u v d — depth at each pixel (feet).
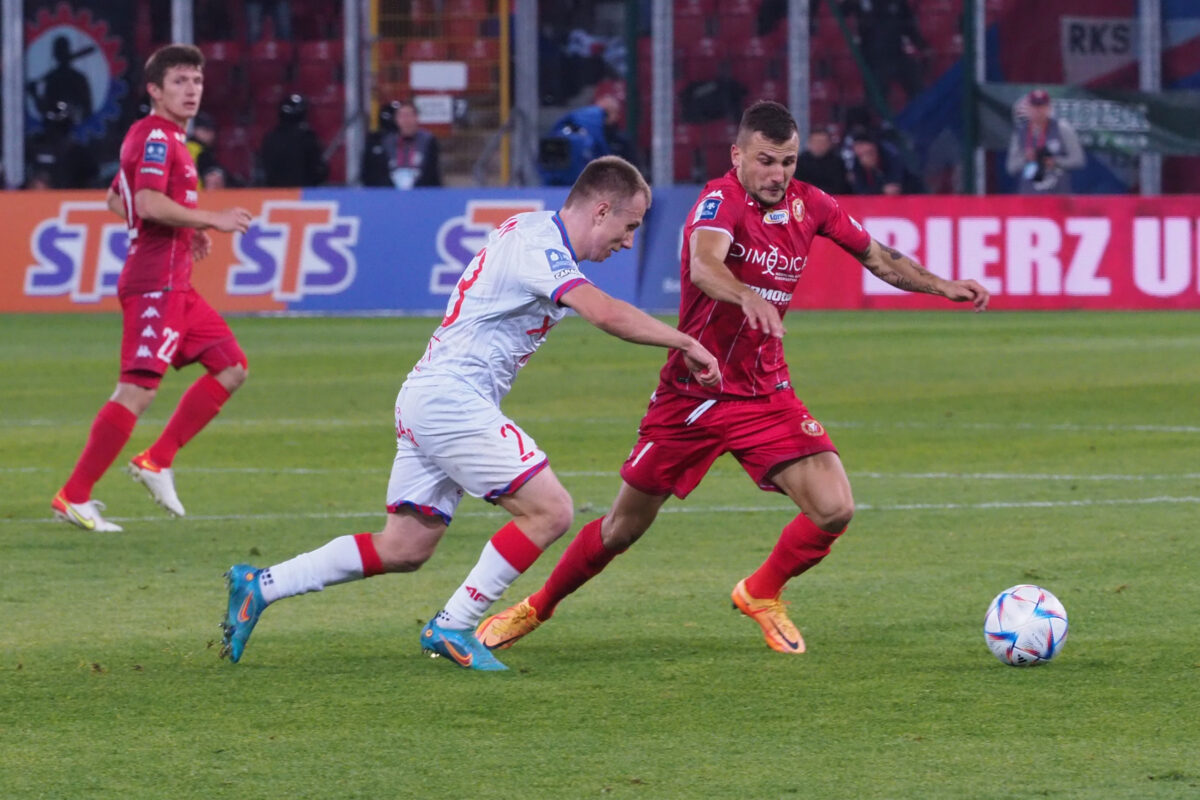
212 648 57.47
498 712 48.93
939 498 88.74
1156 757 43.70
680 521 83.41
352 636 59.57
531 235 52.60
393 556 54.65
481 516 85.35
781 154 55.52
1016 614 53.62
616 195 52.60
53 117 252.01
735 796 40.81
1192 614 61.31
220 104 287.69
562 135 208.85
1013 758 43.70
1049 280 198.18
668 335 50.42
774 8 277.44
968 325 187.83
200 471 100.37
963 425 118.52
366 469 101.14
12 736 46.55
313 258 203.31
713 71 278.67
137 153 81.92
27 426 120.88
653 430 57.52
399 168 214.69
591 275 199.93
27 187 231.71
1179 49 253.65
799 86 234.38
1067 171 225.35
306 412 127.95
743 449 57.06
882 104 235.81
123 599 65.82
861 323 191.83
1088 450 106.01
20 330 189.47
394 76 264.72
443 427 52.90
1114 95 228.22
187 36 249.34
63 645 57.93
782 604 57.72
